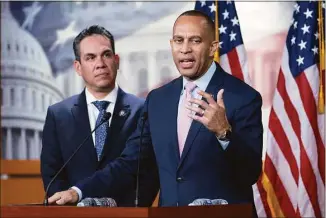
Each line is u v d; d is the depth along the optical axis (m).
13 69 10.74
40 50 10.68
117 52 10.50
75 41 10.24
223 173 7.68
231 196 7.62
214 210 5.78
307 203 9.97
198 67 8.05
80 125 10.02
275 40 10.30
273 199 10.09
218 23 10.34
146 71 10.47
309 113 10.05
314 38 10.19
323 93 10.04
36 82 10.66
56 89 10.55
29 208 5.50
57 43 10.62
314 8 10.23
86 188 7.96
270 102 10.25
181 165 7.76
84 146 9.91
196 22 8.11
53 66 10.60
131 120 10.02
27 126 10.66
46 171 9.98
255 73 10.28
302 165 9.99
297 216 9.98
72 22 10.65
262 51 10.30
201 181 7.69
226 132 6.70
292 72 10.15
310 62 10.12
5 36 10.76
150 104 8.23
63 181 9.89
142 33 10.52
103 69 10.09
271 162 10.11
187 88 8.06
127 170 8.34
